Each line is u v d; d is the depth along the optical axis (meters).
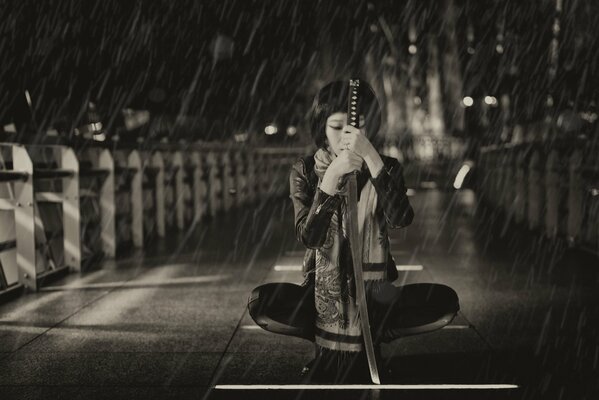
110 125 12.96
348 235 3.13
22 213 5.97
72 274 7.04
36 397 3.21
